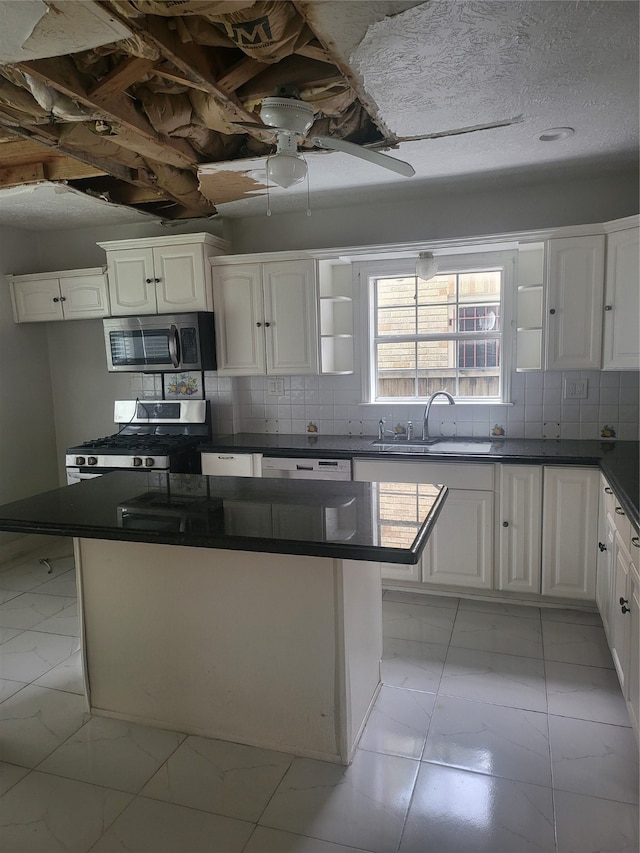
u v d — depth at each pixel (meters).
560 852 1.71
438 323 4.02
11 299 4.50
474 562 3.39
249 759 2.14
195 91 2.25
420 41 1.83
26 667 2.81
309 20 1.69
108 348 4.25
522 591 3.33
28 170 3.13
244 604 2.15
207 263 4.01
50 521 2.01
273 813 1.88
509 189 3.66
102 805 1.93
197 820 1.86
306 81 2.11
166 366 4.12
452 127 2.61
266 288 3.96
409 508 2.09
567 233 3.31
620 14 1.69
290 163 2.12
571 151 2.98
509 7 1.65
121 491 2.44
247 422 4.46
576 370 3.52
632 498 2.15
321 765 2.10
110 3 1.55
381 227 3.96
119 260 4.17
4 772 2.09
